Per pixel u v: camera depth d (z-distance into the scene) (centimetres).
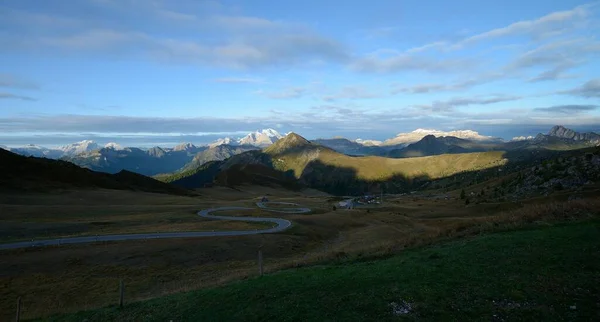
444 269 2081
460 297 1680
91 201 13112
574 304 1538
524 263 2045
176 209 12025
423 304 1619
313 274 2298
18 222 7994
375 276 2052
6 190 12744
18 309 2444
